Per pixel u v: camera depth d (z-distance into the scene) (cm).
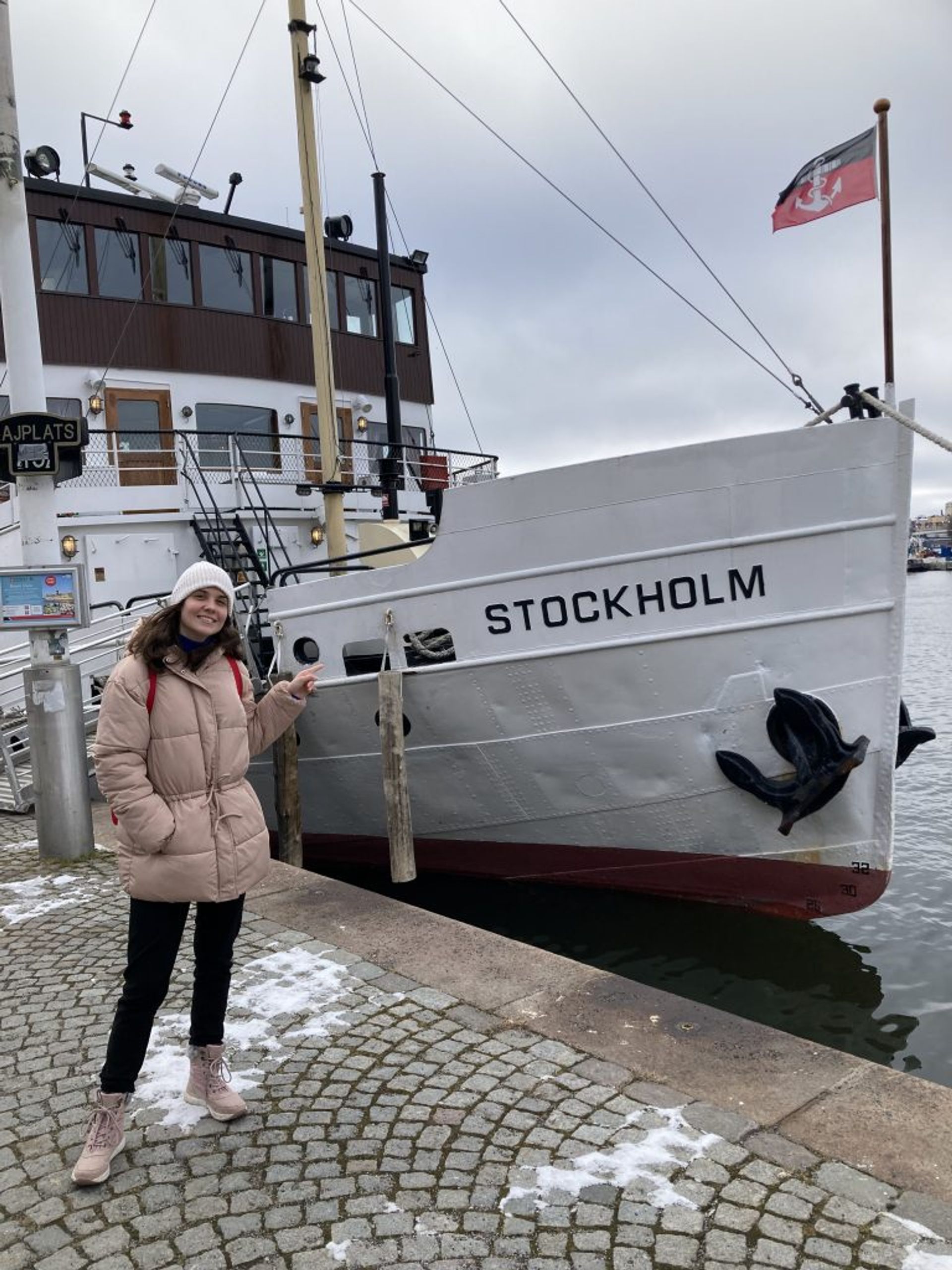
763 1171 284
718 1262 247
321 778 770
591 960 647
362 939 480
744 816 646
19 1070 361
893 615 591
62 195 1171
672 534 609
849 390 589
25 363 652
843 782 603
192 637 303
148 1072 354
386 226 1216
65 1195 284
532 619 645
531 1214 269
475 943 470
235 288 1295
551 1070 348
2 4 627
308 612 722
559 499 627
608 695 642
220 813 297
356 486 1078
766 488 593
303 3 920
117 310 1200
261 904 538
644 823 676
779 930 660
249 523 1112
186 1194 282
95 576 1030
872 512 583
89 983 444
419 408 1491
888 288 585
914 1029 552
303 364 1334
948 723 1686
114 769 283
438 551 666
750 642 610
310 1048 370
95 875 623
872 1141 298
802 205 650
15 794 829
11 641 1319
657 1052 360
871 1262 245
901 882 840
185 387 1239
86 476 1127
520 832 721
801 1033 549
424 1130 312
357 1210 272
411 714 698
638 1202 272
